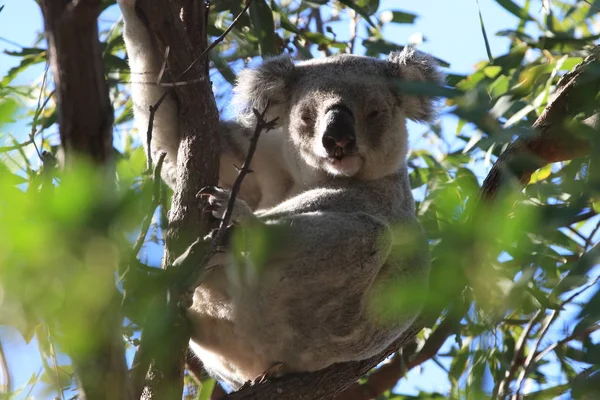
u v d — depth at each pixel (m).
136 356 5.82
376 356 7.82
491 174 6.82
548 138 6.56
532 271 4.78
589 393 4.78
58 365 4.73
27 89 8.03
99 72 4.22
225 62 9.17
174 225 6.87
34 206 3.46
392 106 8.29
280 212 7.55
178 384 6.36
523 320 7.90
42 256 3.45
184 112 7.16
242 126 8.45
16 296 3.54
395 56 8.64
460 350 8.01
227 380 8.02
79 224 3.50
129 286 4.56
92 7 4.00
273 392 7.26
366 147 8.05
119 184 3.99
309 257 7.04
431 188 9.06
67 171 3.94
